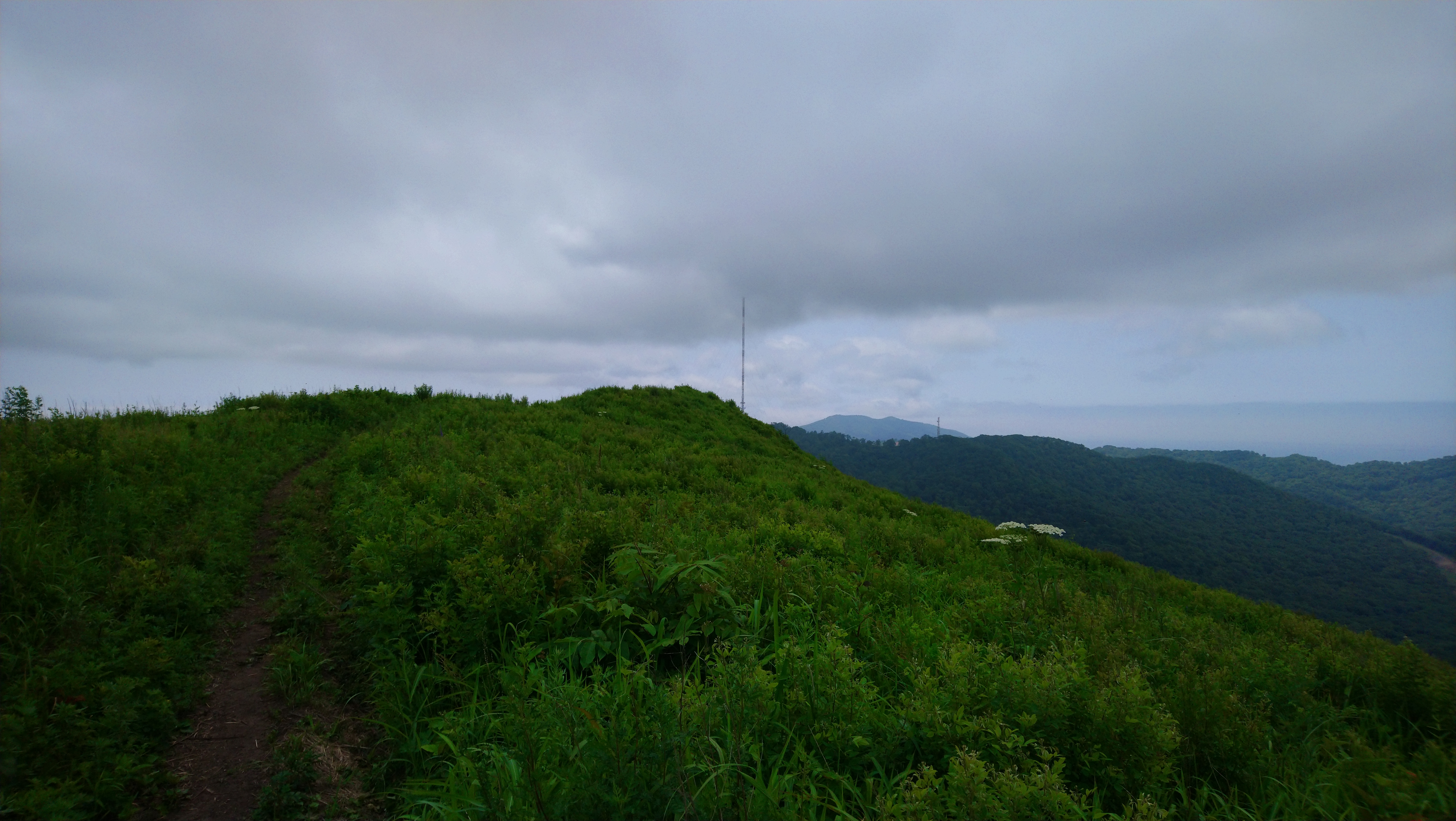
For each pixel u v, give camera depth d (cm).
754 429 2820
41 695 352
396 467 1078
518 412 1908
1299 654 611
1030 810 284
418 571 548
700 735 331
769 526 924
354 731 421
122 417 1269
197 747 378
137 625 450
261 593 620
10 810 281
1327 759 424
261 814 324
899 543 1068
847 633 482
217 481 893
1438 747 406
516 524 625
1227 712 419
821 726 368
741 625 504
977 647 453
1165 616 810
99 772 321
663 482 1248
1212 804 366
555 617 501
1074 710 379
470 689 442
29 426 801
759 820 293
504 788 311
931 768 299
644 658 476
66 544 527
